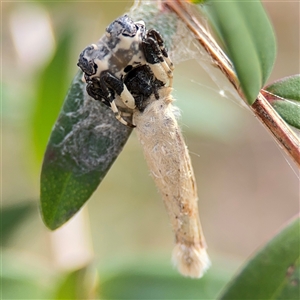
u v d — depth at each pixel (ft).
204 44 0.64
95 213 1.25
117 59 0.63
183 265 0.67
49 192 0.66
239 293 0.62
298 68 1.34
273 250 0.62
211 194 1.40
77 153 0.66
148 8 0.65
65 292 0.73
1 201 0.82
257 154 1.39
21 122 0.78
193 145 1.35
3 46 0.82
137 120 0.64
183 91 0.81
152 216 1.28
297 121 0.63
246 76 0.59
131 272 0.74
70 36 0.75
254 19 0.60
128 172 1.22
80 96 0.66
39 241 0.93
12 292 0.73
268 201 1.40
